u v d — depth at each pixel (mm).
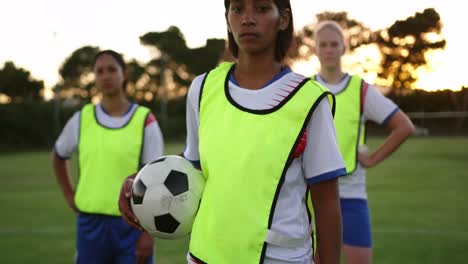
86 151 3336
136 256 3168
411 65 35625
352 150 3426
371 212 8008
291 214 1668
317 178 1688
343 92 3516
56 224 7500
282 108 1679
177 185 1969
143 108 3441
